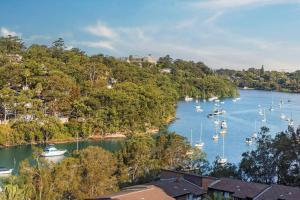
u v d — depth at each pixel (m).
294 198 57.09
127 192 59.16
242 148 134.88
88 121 150.12
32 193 62.94
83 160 70.50
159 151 89.00
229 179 66.88
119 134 155.25
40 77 158.25
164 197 58.34
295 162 80.88
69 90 160.25
